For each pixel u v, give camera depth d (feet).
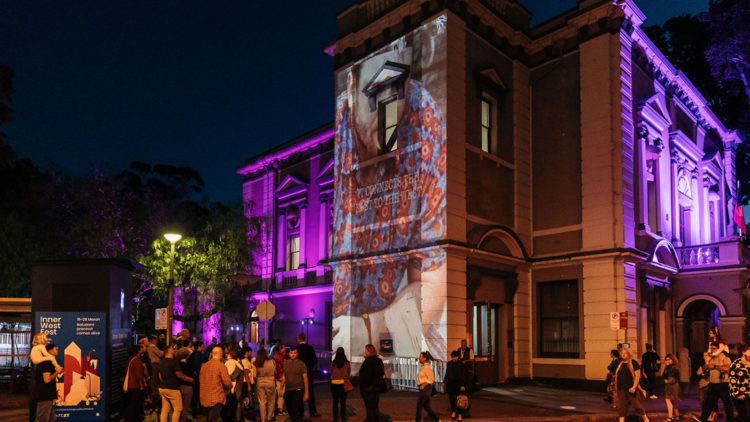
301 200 105.19
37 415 38.09
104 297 41.63
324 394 62.18
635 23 73.92
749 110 129.49
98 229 93.15
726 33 115.03
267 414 43.06
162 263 90.94
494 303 70.38
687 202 93.09
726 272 78.79
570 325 71.26
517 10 78.43
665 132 85.92
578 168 72.43
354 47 80.07
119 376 42.24
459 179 66.39
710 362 43.96
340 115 80.64
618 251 66.85
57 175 103.45
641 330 71.15
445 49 67.31
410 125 70.23
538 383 71.97
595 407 53.16
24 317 62.69
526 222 75.36
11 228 84.17
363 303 72.79
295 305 103.24
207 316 96.84
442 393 60.59
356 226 75.41
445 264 63.36
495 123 73.56
